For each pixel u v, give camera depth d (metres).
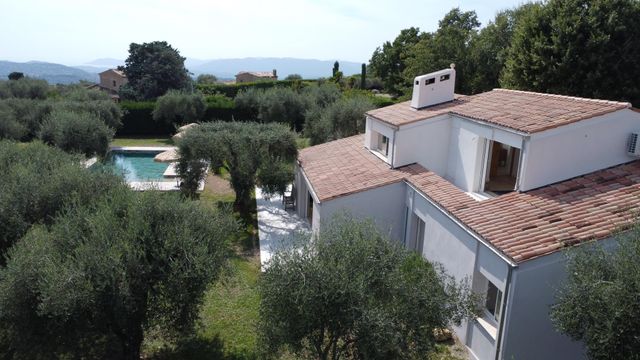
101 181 14.25
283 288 7.89
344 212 13.55
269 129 24.91
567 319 7.50
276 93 46.19
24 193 13.15
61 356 10.98
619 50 25.00
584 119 12.32
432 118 17.48
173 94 48.34
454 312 8.59
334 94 46.94
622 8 25.11
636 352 6.69
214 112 50.50
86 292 8.72
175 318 10.37
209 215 11.69
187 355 11.71
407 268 8.71
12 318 9.52
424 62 45.44
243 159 23.08
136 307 9.64
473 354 11.57
